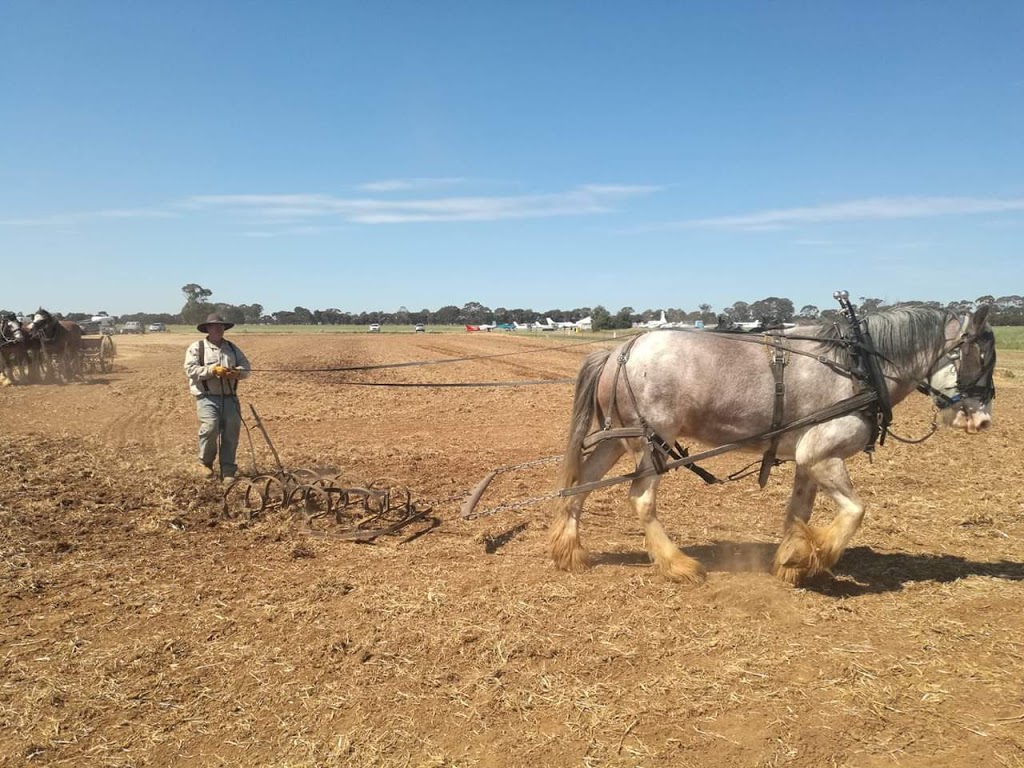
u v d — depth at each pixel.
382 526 7.28
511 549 6.71
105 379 25.59
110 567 6.08
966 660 4.56
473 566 6.21
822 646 4.75
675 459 5.98
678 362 5.80
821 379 5.64
